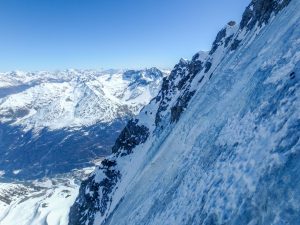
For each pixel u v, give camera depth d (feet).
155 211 115.34
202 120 152.25
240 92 107.14
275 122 60.29
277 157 50.98
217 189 64.44
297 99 58.08
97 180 379.96
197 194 75.61
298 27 88.53
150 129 408.87
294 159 47.21
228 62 218.79
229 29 354.54
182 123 228.63
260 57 115.03
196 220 64.69
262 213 46.24
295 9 114.73
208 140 107.86
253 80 96.43
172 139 222.07
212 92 179.52
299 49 74.64
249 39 201.67
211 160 84.79
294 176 44.86
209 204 62.90
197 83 308.81
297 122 52.90
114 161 398.01
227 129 90.48
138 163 340.59
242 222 49.01
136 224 136.87
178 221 76.02
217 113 126.41
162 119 384.68
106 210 326.85
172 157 169.78
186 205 78.64
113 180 371.76
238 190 55.88
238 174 59.93
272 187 47.39
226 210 55.06
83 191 402.11
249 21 256.73
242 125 78.28
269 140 57.52
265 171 51.80
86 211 369.09
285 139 52.60
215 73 248.73
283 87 67.72
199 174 87.76
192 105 248.32
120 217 203.21
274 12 171.83
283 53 84.17
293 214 40.86
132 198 208.33
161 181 149.79
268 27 156.66
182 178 106.93
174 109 311.68
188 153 130.72
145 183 198.90
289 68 72.02
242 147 67.72
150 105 462.60
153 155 280.10
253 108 77.92
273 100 68.44
